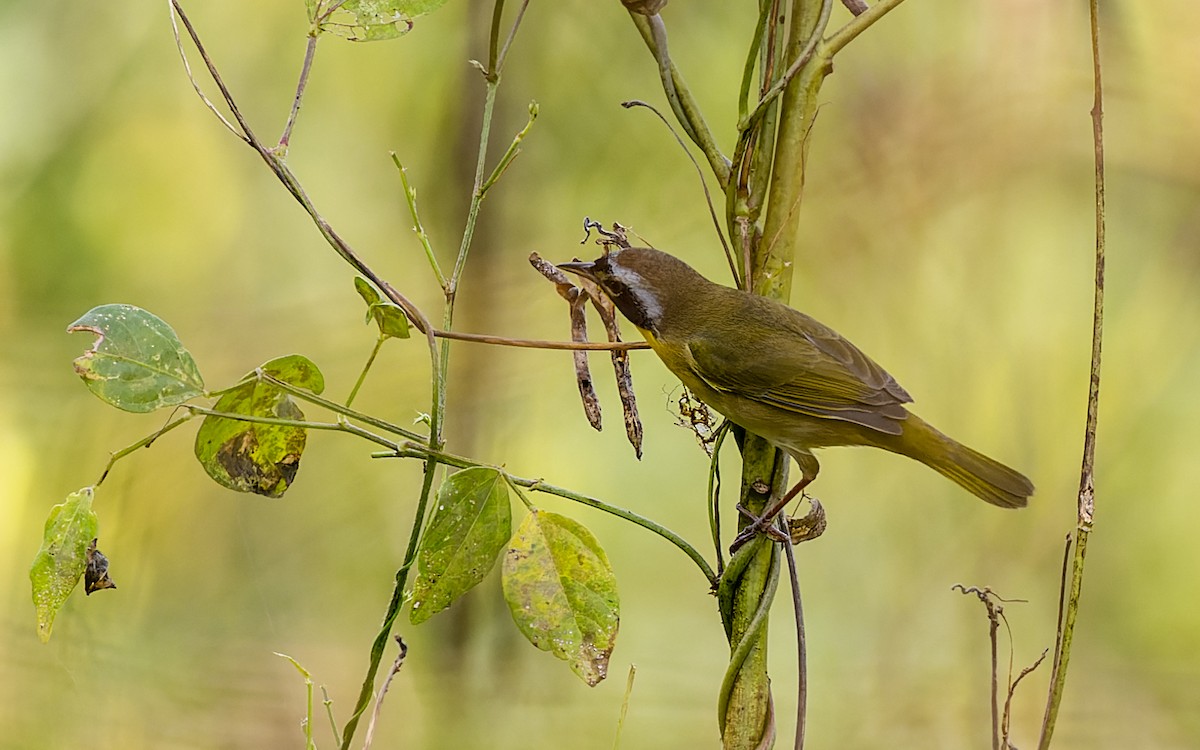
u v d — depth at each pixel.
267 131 11.66
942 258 11.21
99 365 4.59
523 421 11.13
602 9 10.97
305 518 11.13
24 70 11.57
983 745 10.56
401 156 11.34
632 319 7.27
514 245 11.06
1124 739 10.60
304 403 11.23
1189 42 11.02
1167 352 11.45
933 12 11.18
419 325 4.70
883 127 11.21
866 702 10.72
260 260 11.79
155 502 10.91
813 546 11.54
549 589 4.65
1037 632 11.05
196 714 9.86
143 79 11.70
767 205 5.29
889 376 7.11
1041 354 11.30
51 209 11.59
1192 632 11.02
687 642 11.18
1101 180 5.10
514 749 10.12
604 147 11.05
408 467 11.26
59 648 9.69
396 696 10.30
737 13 10.95
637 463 11.41
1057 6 11.03
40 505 10.88
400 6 4.80
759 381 6.95
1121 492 11.33
